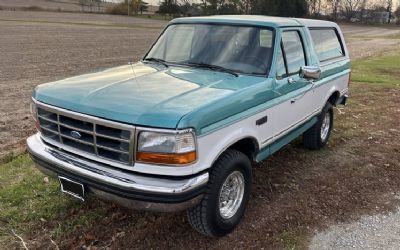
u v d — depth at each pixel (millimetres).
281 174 5605
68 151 3684
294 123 5133
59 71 15094
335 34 6727
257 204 4727
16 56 19719
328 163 6133
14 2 101688
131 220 4230
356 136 7547
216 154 3547
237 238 4051
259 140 4250
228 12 83875
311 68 4781
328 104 6422
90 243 3848
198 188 3416
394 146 7105
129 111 3275
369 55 25656
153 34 42219
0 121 7727
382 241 4195
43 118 3818
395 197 5195
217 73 4426
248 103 3934
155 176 3291
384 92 12180
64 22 57188
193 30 5062
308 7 92750
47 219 4191
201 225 3781
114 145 3363
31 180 5000
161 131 3176
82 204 4469
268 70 4441
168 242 3924
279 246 3980
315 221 4480
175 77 4191
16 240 3840
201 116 3326
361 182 5543
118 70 4559
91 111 3396
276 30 4672
